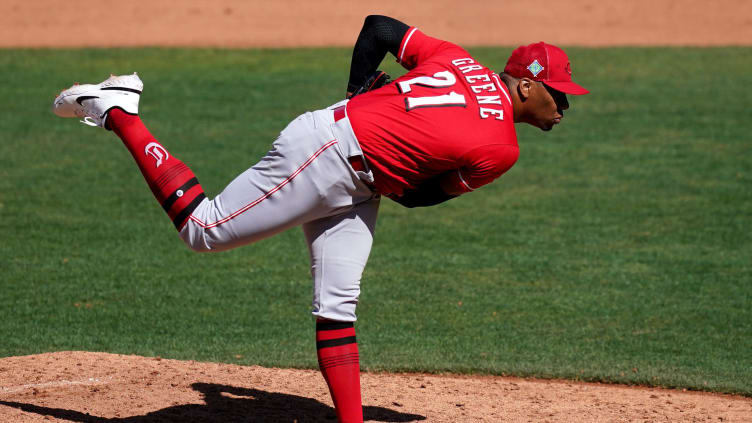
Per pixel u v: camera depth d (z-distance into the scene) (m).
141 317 24.94
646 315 25.97
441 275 29.69
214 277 29.09
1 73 62.25
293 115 53.47
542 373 20.91
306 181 13.24
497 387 19.30
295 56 70.88
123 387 17.34
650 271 30.11
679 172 43.06
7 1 87.25
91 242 32.16
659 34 79.88
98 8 86.44
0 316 24.42
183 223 13.57
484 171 13.45
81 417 15.29
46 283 27.59
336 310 13.83
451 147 13.14
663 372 21.00
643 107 56.19
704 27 82.25
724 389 19.89
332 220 13.85
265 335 23.75
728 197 39.12
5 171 41.12
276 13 87.38
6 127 49.00
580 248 32.69
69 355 19.39
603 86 61.81
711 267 30.50
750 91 60.00
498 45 75.75
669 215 36.75
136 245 32.06
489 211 37.62
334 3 91.94
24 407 15.70
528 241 33.59
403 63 14.93
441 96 13.36
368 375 20.09
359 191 13.61
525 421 16.38
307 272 29.97
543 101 14.05
